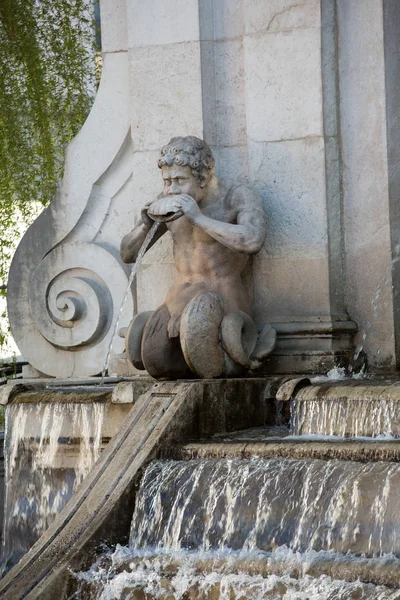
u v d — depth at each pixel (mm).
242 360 16781
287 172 18359
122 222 20250
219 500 13500
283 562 12336
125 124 20125
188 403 15133
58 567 13500
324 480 12844
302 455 13586
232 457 14117
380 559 11867
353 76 18453
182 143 17266
